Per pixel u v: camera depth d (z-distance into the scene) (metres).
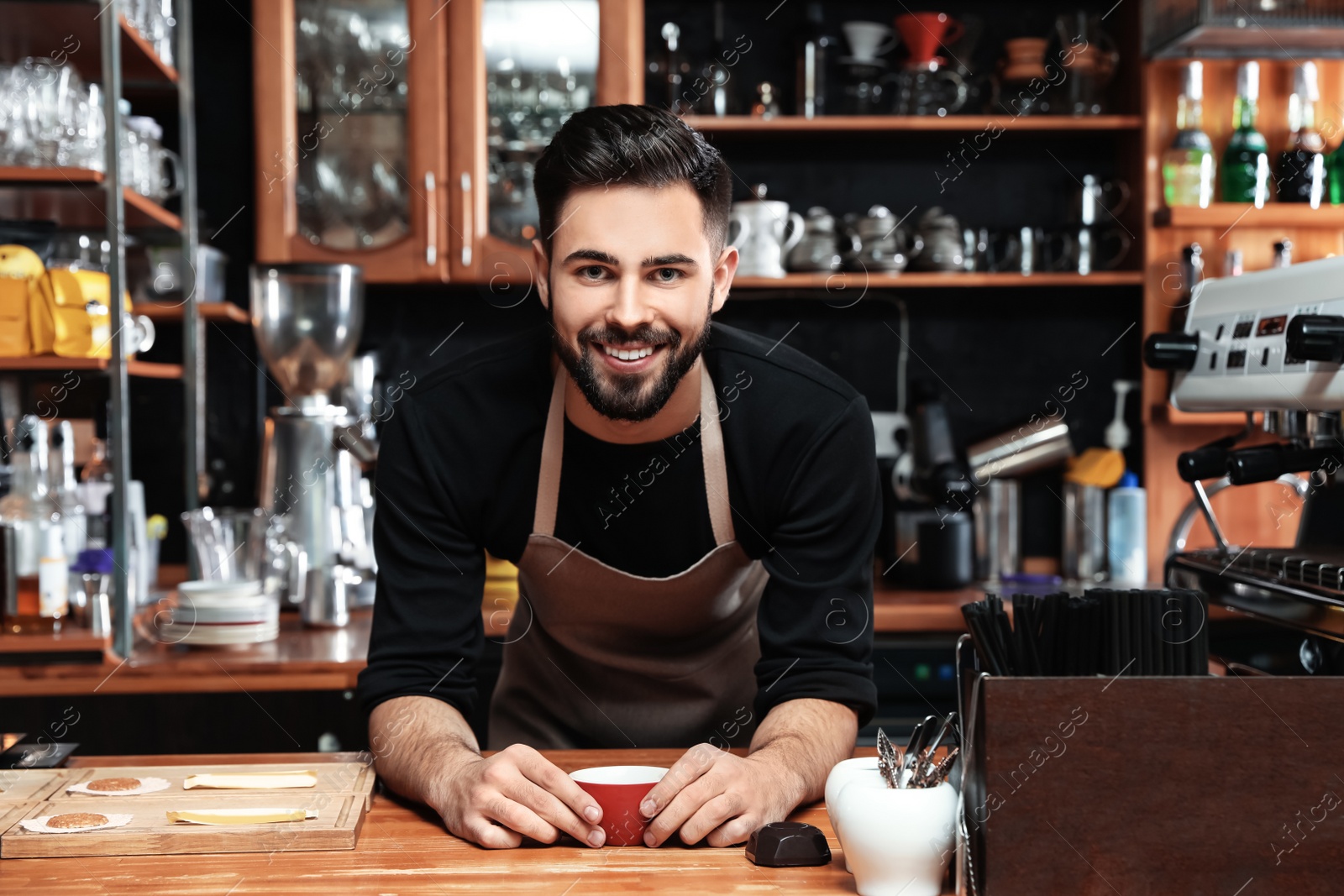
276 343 2.47
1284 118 2.67
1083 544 2.71
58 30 2.25
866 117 2.69
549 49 2.57
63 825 0.99
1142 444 2.80
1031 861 0.86
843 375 2.90
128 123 2.38
